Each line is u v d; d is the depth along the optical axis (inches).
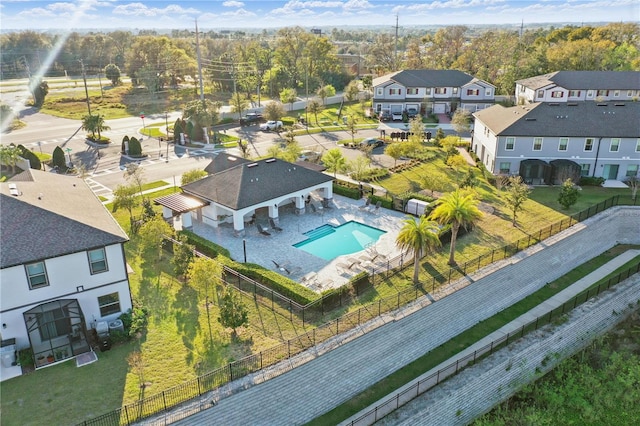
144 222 1480.1
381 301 1123.9
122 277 1050.1
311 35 4970.5
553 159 1973.4
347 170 1980.8
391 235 1498.5
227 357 943.0
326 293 1107.9
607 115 2005.4
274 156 2023.9
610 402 1077.1
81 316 973.8
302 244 1450.5
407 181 1975.9
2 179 1825.8
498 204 1720.0
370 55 5871.1
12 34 5649.6
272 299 1136.8
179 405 808.3
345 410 977.5
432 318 1133.1
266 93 4448.8
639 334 1298.0
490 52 4830.2
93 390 857.5
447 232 1427.2
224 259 1275.8
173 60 4603.8
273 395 882.1
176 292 1171.9
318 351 942.4
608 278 1469.0
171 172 2143.2
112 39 5989.2
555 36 5388.8
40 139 2773.1
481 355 1105.4
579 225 1539.1
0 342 937.5
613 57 3951.8
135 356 905.5
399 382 1051.9
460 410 1002.7
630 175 1974.7
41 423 785.6
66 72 5428.2
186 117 2714.1
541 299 1368.1
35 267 940.6
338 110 3607.3
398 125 3129.9
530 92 3336.6
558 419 1046.4
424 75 3494.1
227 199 1478.8
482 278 1232.8
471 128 2965.1
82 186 1304.1
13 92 4328.3
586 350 1237.1
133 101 4018.2
